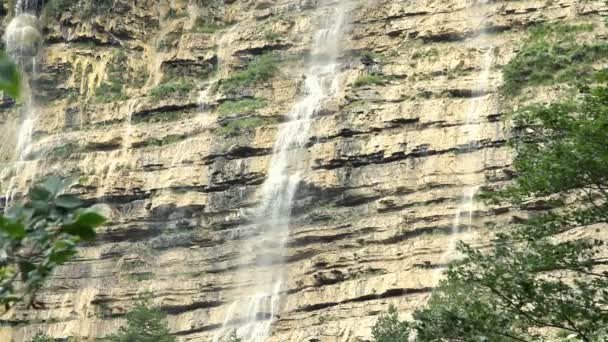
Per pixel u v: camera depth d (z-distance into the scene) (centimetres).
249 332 7200
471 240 6850
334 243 7275
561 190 3122
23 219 1262
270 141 7931
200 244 7719
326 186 7512
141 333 6462
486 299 3409
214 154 8019
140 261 7819
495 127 7275
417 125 7538
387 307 6819
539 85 7281
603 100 3112
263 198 7700
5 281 1297
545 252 3030
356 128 7650
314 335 6919
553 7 7812
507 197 3219
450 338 3036
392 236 7106
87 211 1269
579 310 2955
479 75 7669
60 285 7850
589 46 7306
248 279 7450
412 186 7288
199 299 7481
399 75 7938
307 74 8406
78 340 7631
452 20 8106
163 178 8119
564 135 3164
